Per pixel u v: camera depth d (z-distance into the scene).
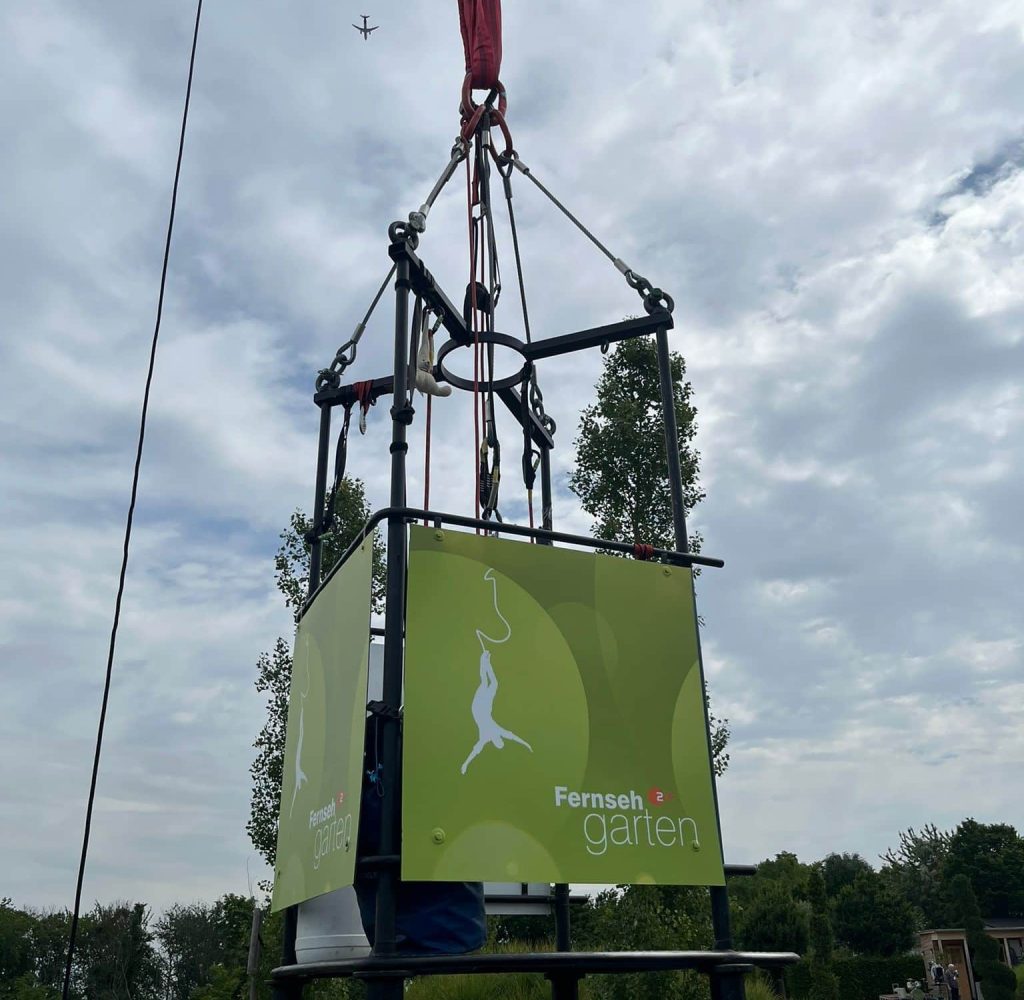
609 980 9.97
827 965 23.20
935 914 55.28
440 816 2.81
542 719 3.08
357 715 3.07
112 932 38.75
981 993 32.91
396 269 3.43
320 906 3.55
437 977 9.78
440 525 3.16
